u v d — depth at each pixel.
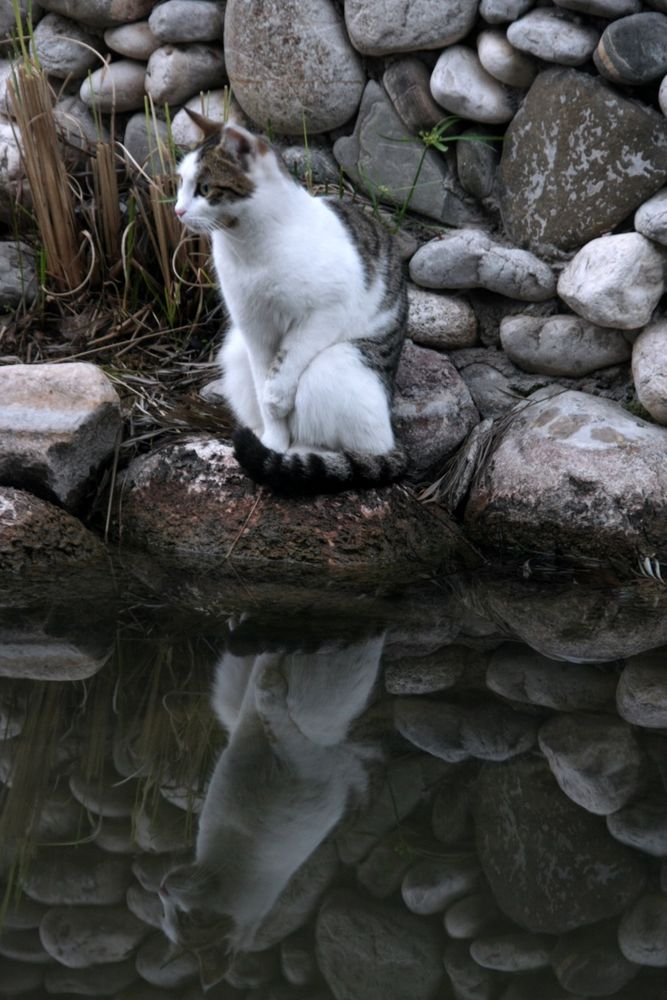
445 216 4.01
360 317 3.46
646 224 3.51
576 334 3.76
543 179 3.74
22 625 2.75
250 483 3.44
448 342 3.98
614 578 3.29
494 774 2.12
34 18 4.47
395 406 3.80
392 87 3.92
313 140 4.21
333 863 1.85
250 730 2.27
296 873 1.83
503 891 1.80
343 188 4.14
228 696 2.41
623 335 3.73
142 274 4.20
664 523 3.38
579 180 3.66
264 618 2.88
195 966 1.61
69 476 3.39
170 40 4.20
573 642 2.79
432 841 1.92
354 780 2.09
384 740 2.25
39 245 4.28
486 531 3.56
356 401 3.41
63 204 4.12
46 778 2.05
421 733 2.28
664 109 3.44
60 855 1.84
